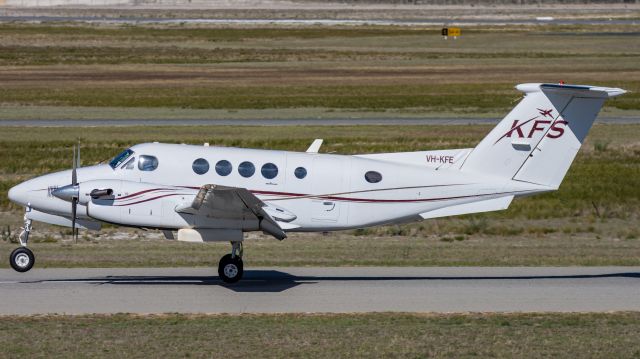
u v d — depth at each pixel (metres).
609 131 187.88
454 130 189.50
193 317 58.91
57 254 84.38
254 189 70.12
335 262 81.25
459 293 67.00
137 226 68.31
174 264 79.50
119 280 71.12
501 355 50.47
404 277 73.56
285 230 71.06
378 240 97.44
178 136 177.25
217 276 73.62
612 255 86.38
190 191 69.31
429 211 71.88
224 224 68.25
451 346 52.09
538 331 55.69
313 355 50.22
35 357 49.41
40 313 59.56
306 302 63.94
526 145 70.88
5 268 75.94
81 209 68.81
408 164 72.50
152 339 53.09
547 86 69.38
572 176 140.75
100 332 54.62
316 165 71.00
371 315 59.81
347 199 71.00
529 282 71.38
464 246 92.88
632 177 140.38
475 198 71.56
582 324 57.53
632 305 63.34
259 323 57.31
